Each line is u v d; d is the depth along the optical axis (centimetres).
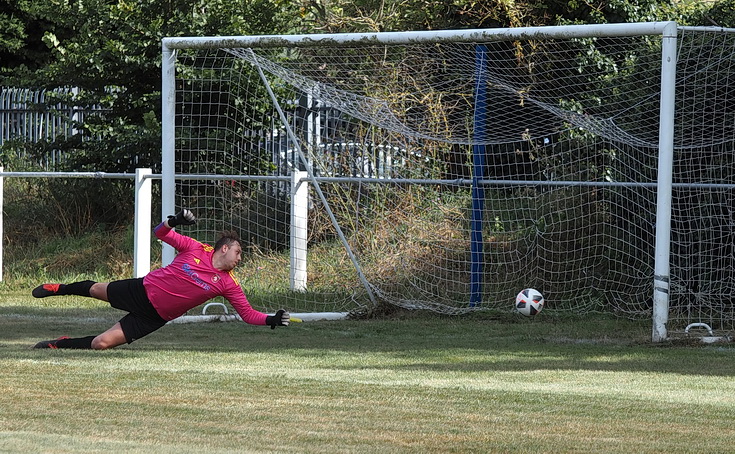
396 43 3228
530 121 4262
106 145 5056
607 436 1602
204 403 1831
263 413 1747
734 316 3400
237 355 2528
